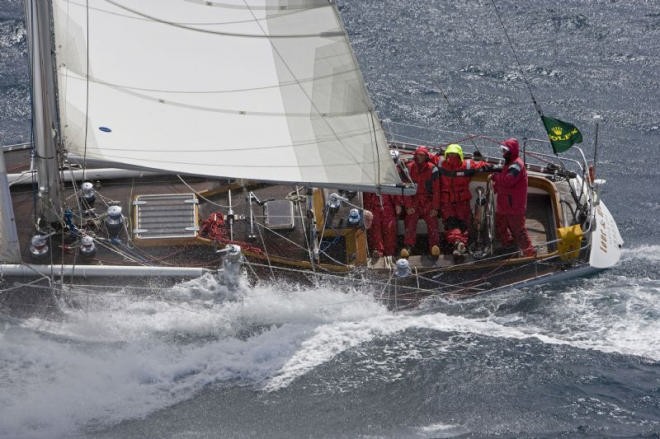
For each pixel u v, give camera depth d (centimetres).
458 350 5019
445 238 5553
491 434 4453
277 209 5406
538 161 7031
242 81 4641
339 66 4588
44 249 5078
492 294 5369
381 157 4762
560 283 5556
